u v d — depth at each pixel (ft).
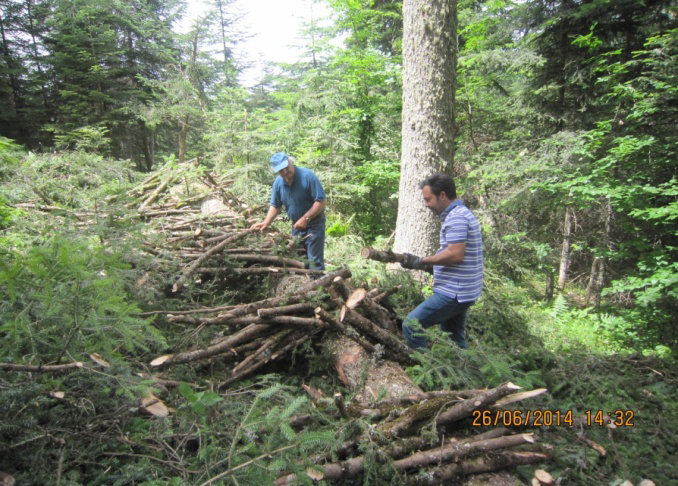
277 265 12.76
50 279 5.32
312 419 7.07
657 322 19.34
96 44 47.96
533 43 28.04
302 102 31.86
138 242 9.43
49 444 5.34
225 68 52.26
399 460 6.46
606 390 10.18
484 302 14.46
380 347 9.12
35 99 47.26
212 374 8.75
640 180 19.94
